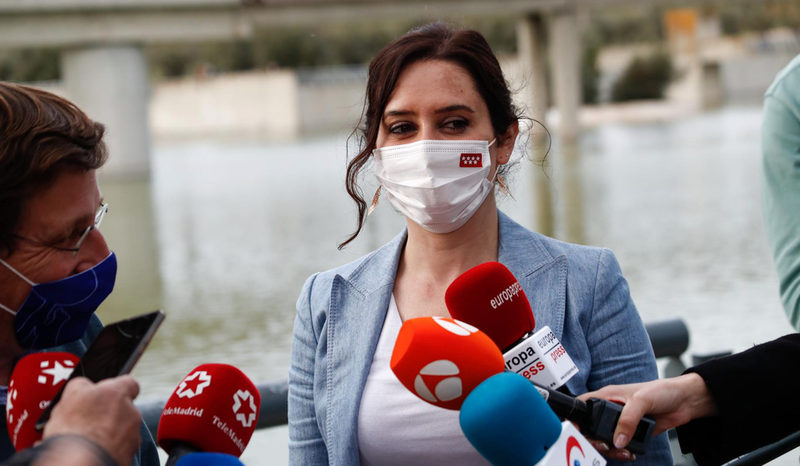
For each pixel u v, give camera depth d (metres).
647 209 14.86
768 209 2.83
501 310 2.09
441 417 2.24
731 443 2.08
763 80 61.50
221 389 1.85
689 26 60.38
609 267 2.36
